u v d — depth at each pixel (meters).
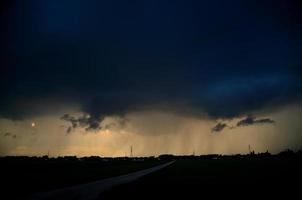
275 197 19.89
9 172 42.47
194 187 26.47
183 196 20.70
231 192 22.64
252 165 74.25
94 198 19.08
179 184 29.36
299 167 58.06
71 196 19.72
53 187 24.80
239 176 38.97
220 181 32.25
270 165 70.38
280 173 42.44
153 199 19.25
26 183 26.70
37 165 68.94
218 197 20.19
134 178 37.03
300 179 32.31
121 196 20.30
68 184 27.67
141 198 19.61
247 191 23.06
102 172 49.34
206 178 36.81
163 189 24.88
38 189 22.95
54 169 55.53
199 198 19.83
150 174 45.47
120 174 45.41
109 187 25.59
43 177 34.94
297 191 22.66
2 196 18.81
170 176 41.00
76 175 39.97
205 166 76.56
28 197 18.89
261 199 19.12
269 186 26.16
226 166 73.88
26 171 46.06
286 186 25.92
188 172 50.59
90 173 45.59
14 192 20.70
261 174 41.47
